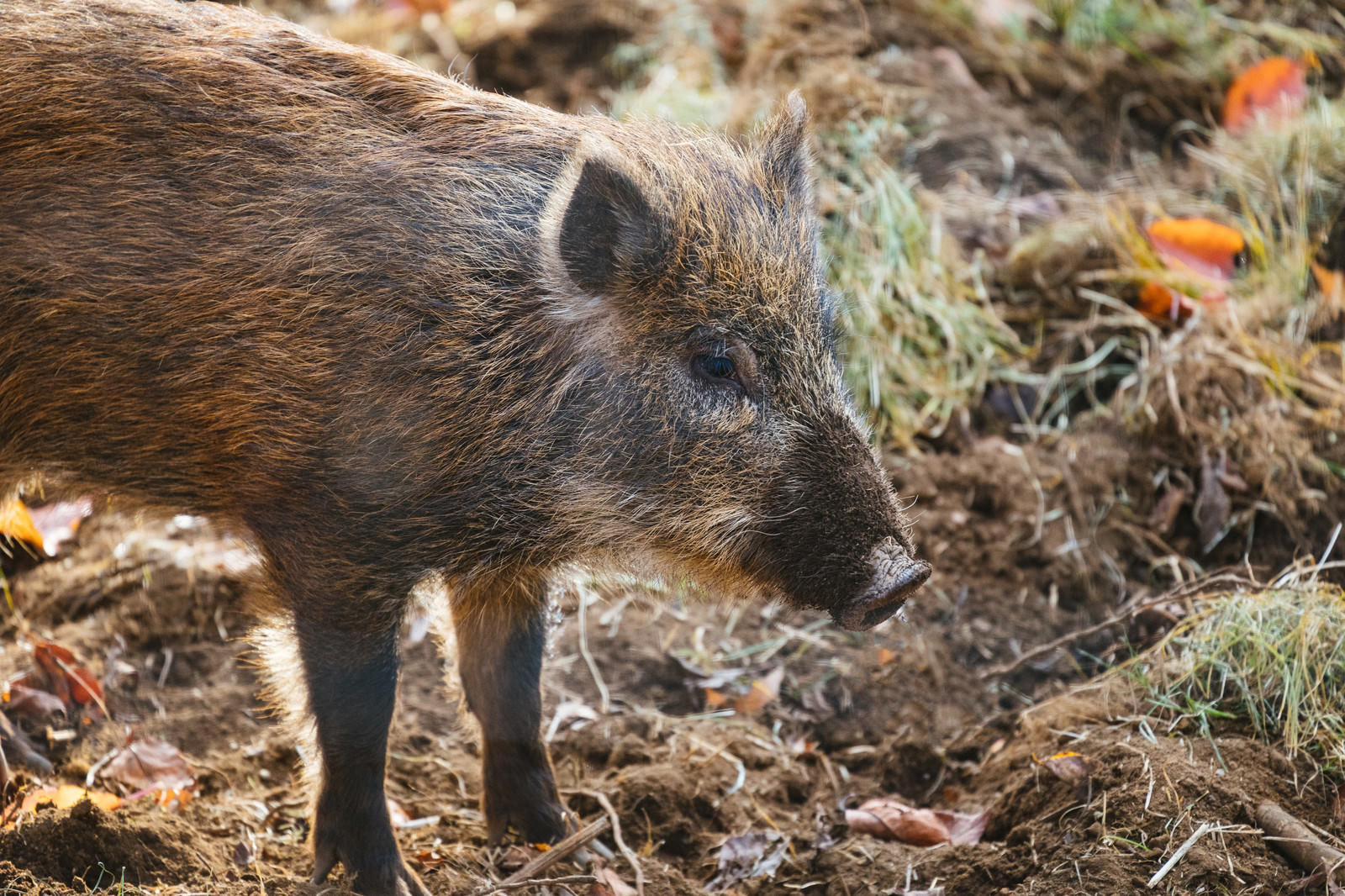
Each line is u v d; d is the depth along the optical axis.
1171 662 6.11
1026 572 7.30
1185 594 6.29
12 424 5.08
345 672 4.84
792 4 10.59
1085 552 7.32
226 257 4.71
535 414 4.84
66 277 4.79
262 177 4.76
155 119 4.80
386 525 4.71
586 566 5.27
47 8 5.04
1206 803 5.12
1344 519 7.11
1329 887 4.72
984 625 7.05
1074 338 8.38
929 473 7.75
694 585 5.25
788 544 4.92
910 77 9.99
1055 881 4.93
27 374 4.95
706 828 5.81
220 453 4.80
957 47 10.44
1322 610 5.92
